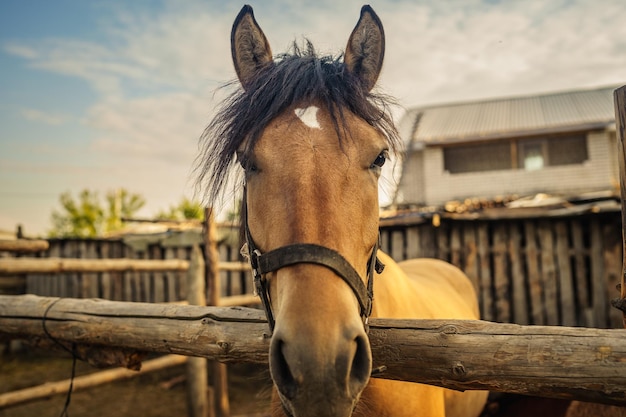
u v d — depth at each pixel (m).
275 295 1.34
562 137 17.59
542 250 6.43
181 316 1.84
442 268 3.64
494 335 1.32
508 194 17.59
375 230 1.51
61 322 2.14
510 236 6.61
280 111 1.50
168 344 1.84
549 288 6.33
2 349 8.98
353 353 1.16
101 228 19.52
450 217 6.57
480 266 6.70
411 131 18.92
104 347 2.12
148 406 5.74
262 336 1.60
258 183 1.44
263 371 2.03
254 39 1.83
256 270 1.47
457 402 2.26
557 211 6.27
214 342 1.70
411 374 1.41
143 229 10.98
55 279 9.41
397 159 1.86
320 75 1.55
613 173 16.58
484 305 6.62
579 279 6.21
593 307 6.10
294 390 1.15
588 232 6.25
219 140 1.66
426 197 18.28
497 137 16.77
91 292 9.08
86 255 9.08
